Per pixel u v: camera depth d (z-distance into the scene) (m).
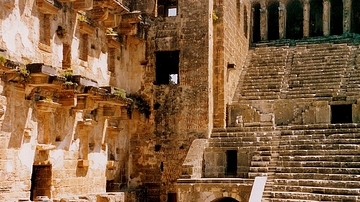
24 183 20.58
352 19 42.53
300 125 29.16
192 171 26.91
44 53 22.09
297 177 24.69
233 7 34.91
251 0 43.06
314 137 27.48
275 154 26.97
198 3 30.39
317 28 44.84
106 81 27.81
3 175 19.34
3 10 19.48
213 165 28.55
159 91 30.55
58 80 20.30
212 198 25.78
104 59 27.69
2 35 19.41
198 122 29.78
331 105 31.47
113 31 28.70
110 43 28.19
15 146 20.06
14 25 20.12
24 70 19.41
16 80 19.84
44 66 19.56
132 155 30.50
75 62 24.59
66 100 22.53
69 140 23.77
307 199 22.75
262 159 26.84
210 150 28.70
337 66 35.75
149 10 31.31
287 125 31.84
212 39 31.25
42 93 21.70
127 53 30.56
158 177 30.00
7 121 19.61
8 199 19.52
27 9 20.97
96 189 26.19
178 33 30.59
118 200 25.72
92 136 25.97
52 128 22.44
